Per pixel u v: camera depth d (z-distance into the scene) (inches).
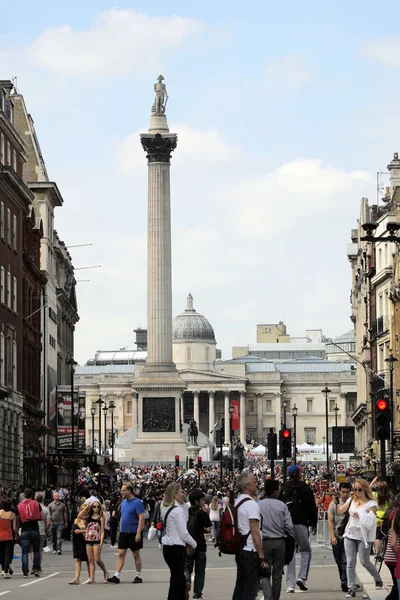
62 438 4995.1
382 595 1429.6
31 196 4525.1
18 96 5748.0
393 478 2425.0
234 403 7022.6
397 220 4785.9
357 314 6742.1
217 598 1535.4
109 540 3472.0
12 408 4084.6
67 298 6550.2
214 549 2977.4
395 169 5531.5
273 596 1337.4
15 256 4249.5
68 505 3351.4
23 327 4503.0
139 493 3612.2
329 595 1523.1
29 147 5723.4
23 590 1704.0
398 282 4616.1
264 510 1341.0
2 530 1985.7
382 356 5280.5
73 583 1818.4
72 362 4591.5
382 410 1988.2
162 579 1895.9
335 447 3474.4
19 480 4188.0
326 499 2723.9
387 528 1507.1
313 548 2721.5
